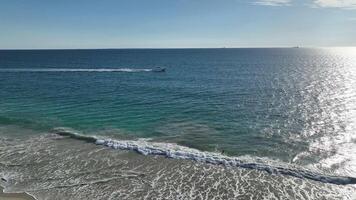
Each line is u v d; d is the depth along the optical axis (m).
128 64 112.75
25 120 28.77
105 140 22.67
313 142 23.03
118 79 64.19
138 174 17.38
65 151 20.95
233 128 26.38
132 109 33.28
